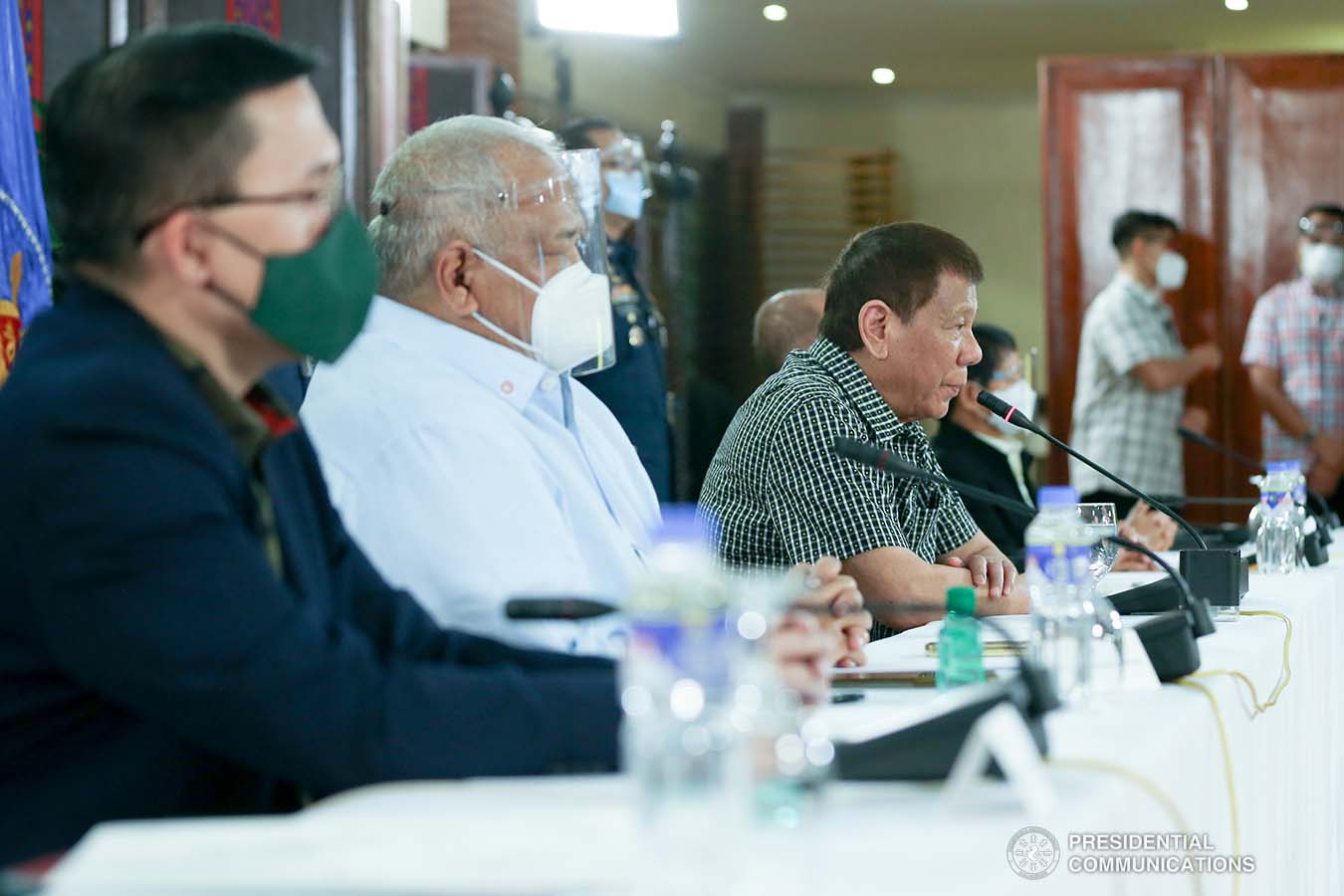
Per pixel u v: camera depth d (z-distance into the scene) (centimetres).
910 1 1998
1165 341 1419
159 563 264
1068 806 230
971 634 365
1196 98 1592
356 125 973
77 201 293
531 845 208
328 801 250
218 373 305
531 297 428
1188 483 1555
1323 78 1576
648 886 190
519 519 394
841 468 544
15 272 541
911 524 572
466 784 267
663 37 1493
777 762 218
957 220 2428
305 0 948
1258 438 1566
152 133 289
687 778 205
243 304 296
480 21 1688
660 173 1526
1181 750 294
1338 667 618
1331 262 1438
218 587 267
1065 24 2089
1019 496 794
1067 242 1605
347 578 339
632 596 219
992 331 804
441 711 281
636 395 863
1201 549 494
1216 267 1589
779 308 773
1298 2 1981
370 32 973
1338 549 840
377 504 390
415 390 402
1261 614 486
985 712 262
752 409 572
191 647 263
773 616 273
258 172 294
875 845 212
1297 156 1583
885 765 260
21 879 204
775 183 2416
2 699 279
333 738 272
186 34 296
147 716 275
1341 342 1445
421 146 434
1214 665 378
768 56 2239
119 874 199
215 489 276
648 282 1989
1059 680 346
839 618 395
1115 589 593
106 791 282
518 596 385
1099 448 1423
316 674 272
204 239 293
